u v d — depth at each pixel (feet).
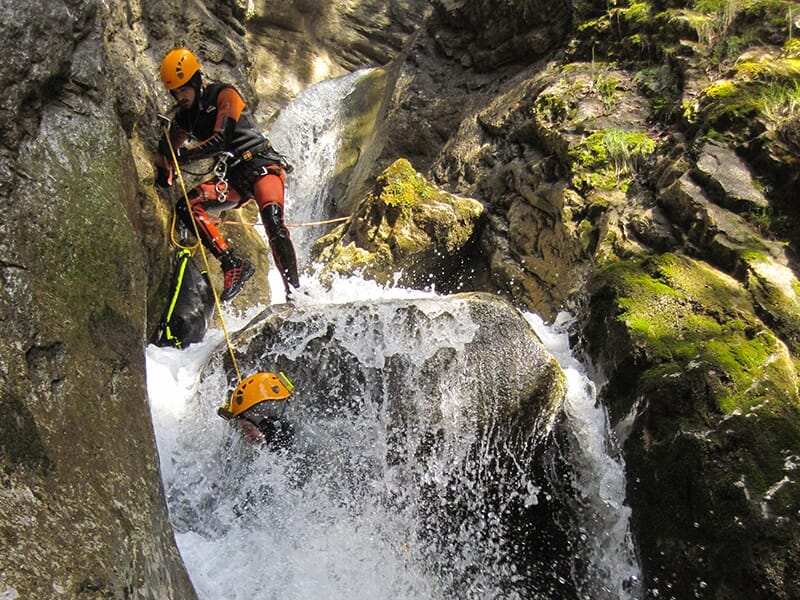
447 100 26.71
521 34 25.66
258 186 17.04
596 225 18.42
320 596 13.37
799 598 11.41
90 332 10.77
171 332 16.61
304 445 14.19
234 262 17.11
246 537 13.66
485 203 22.24
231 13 24.50
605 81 21.38
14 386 9.12
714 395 13.37
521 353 14.79
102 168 12.41
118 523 9.27
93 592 8.23
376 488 14.28
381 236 20.99
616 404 14.92
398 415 14.39
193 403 14.47
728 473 12.50
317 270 21.58
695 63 19.95
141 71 17.69
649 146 19.06
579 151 19.76
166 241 16.98
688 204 16.62
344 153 29.78
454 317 14.84
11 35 11.43
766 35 19.48
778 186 16.35
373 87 30.66
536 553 14.84
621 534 14.07
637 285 15.69
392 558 14.06
